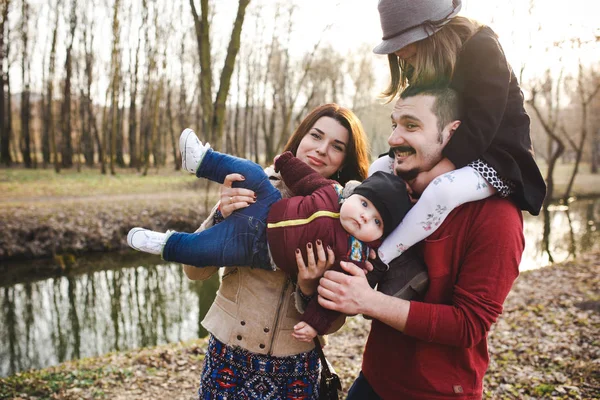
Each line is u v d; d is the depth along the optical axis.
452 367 1.56
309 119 2.03
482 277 1.44
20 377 4.75
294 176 1.75
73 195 16.52
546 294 7.86
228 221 1.68
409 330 1.45
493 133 1.39
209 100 6.80
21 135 27.95
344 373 4.64
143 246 1.67
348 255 1.52
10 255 11.56
